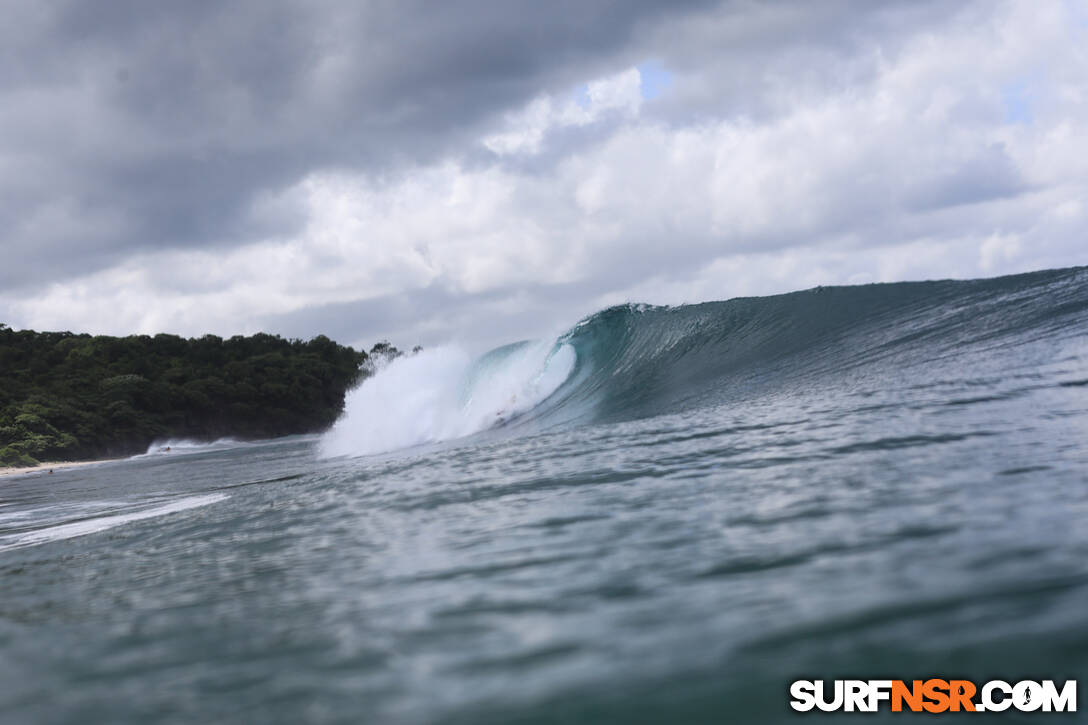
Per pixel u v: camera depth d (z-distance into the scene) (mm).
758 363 17844
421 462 13352
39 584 7211
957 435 7414
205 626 4742
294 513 9336
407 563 5652
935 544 4316
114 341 106750
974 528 4523
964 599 3439
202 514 11180
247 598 5336
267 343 126000
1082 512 4551
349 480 12258
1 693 3934
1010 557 3928
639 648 3371
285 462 25344
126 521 12312
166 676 3867
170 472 31234
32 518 16125
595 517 6316
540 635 3707
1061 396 8586
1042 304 15445
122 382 86125
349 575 5551
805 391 13484
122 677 3949
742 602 3793
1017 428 7316
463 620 4086
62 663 4340
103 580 6914
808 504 5703
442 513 7586
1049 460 5957
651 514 6117
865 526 4898
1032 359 11453
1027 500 4973
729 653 3191
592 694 2973
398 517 7801
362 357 127062
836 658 3025
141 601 5746
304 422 103812
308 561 6312
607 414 16906
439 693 3166
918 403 9719
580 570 4777
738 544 4891
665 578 4367
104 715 3436
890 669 2885
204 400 93250
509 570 5004
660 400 16922
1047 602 3285
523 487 8430
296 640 4156
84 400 81188
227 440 94312
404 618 4266
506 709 2934
